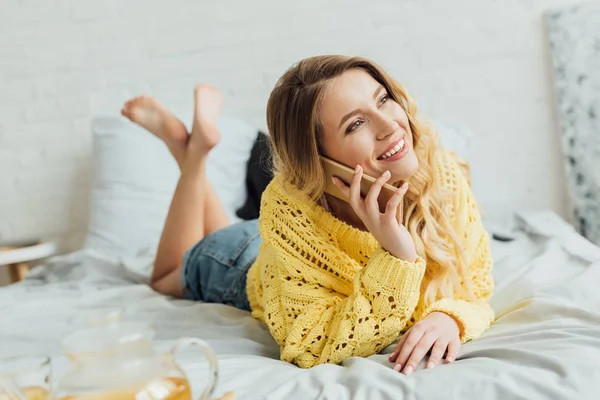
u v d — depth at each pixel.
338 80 1.13
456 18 2.39
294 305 1.14
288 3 2.46
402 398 0.81
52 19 2.52
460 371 0.85
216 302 1.58
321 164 1.15
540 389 0.77
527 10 2.36
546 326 1.00
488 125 2.42
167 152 2.27
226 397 0.69
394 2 2.41
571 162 2.33
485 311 1.14
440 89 2.43
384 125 1.10
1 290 1.87
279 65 2.48
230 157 2.25
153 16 2.50
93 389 0.55
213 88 1.82
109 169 2.24
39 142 2.57
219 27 2.49
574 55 2.30
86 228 2.58
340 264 1.16
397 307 1.05
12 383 0.61
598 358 0.84
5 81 2.54
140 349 0.59
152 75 2.53
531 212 2.20
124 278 1.89
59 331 1.33
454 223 1.25
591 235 2.32
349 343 1.05
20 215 2.59
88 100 2.54
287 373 0.94
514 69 2.38
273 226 1.21
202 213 1.78
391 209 1.03
